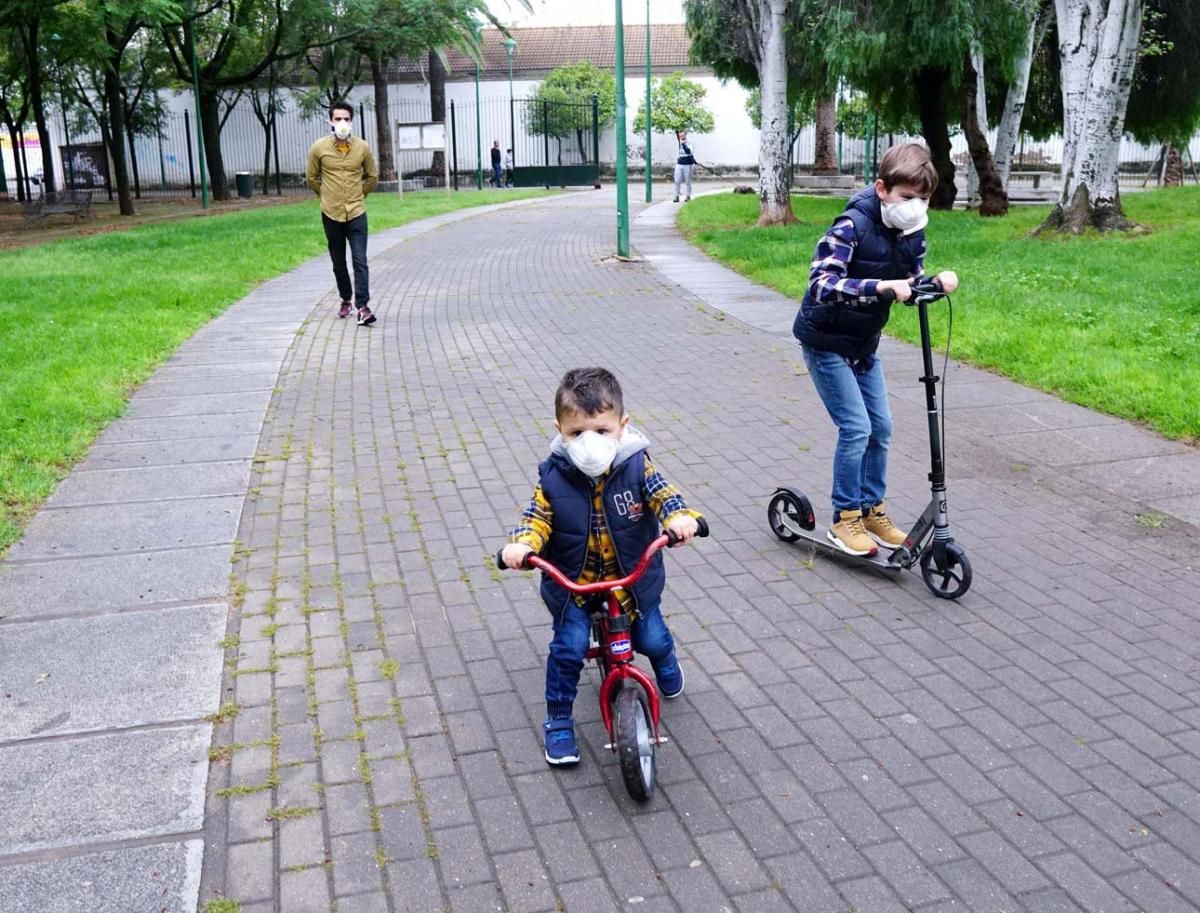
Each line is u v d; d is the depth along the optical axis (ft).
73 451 23.80
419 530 19.85
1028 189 109.09
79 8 84.48
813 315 17.15
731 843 11.41
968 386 29.43
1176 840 11.39
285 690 14.37
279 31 110.63
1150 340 31.63
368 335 37.24
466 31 127.24
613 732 12.25
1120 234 55.77
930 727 13.51
